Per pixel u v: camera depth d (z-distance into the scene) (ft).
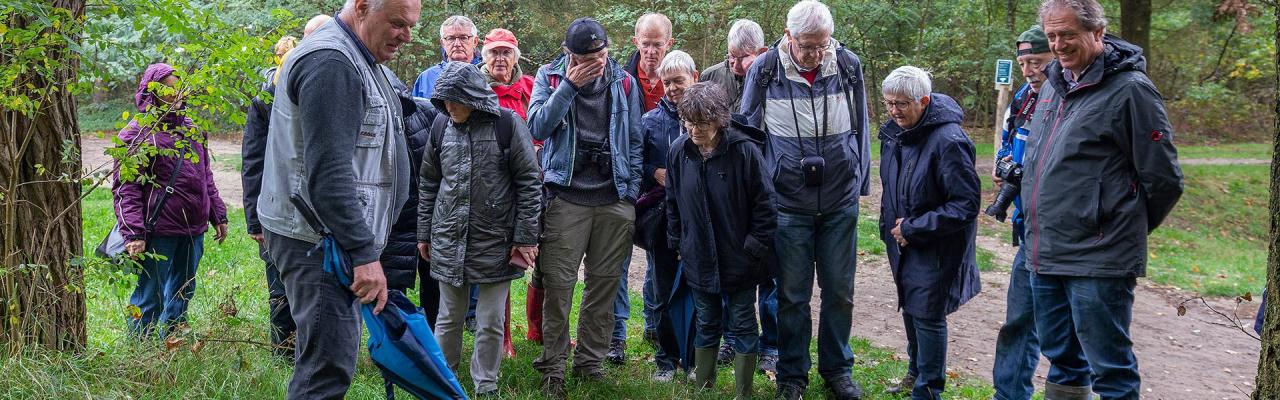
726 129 12.82
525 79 17.34
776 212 13.00
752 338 13.74
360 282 8.43
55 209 11.74
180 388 11.07
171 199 14.11
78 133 12.07
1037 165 11.66
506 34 16.60
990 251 32.76
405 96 11.21
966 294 13.79
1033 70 13.69
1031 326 13.42
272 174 8.79
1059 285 11.98
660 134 14.97
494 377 13.39
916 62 59.21
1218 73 66.74
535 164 13.00
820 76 13.76
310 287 8.68
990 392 16.61
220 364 11.96
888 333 21.06
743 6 45.80
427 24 49.19
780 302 14.14
